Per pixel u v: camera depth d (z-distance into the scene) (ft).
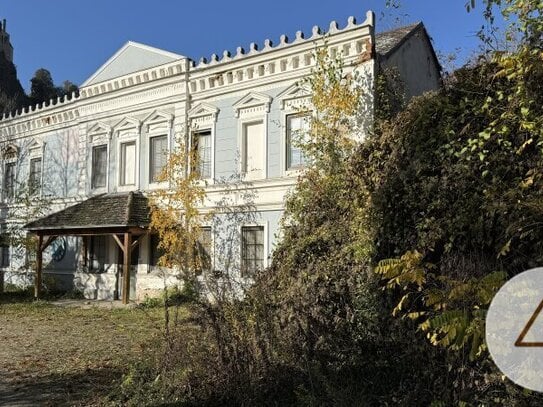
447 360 16.96
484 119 20.99
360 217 24.94
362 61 48.47
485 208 18.74
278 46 54.70
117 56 70.13
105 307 59.16
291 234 30.86
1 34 235.40
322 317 21.48
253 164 57.36
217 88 60.08
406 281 16.06
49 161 79.87
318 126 44.68
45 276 76.38
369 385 19.04
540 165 17.84
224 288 22.62
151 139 66.28
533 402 14.57
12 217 83.51
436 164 22.07
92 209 65.82
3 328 45.44
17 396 24.44
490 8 18.76
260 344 20.03
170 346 22.40
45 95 204.74
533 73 18.07
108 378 26.89
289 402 18.89
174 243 56.08
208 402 20.02
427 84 60.13
